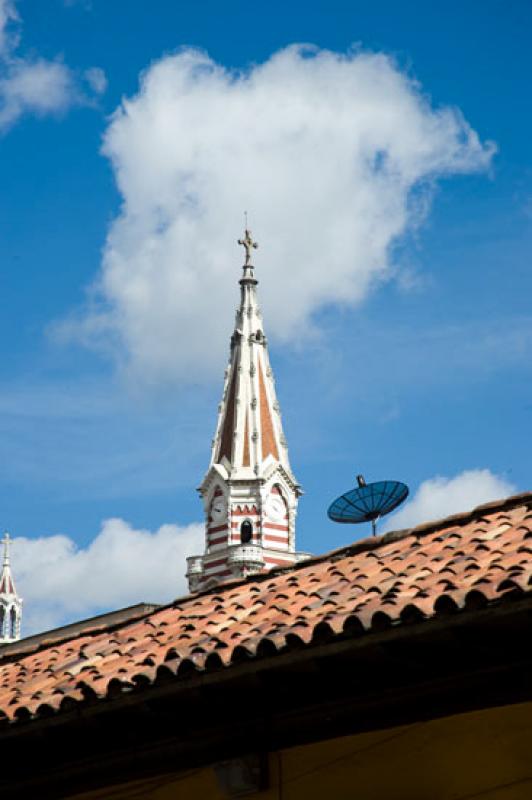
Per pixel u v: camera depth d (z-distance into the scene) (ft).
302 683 45.93
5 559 480.64
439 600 40.88
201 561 389.60
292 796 46.60
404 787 43.93
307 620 47.24
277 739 47.47
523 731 41.63
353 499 170.50
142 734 50.83
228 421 400.06
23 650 71.97
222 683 46.19
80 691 49.65
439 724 43.62
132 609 103.76
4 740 52.21
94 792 52.95
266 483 390.83
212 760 49.29
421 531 60.29
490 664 42.52
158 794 50.80
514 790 41.45
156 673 47.06
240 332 410.31
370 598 49.65
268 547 386.11
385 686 44.83
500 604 40.01
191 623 58.85
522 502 58.39
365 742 45.29
